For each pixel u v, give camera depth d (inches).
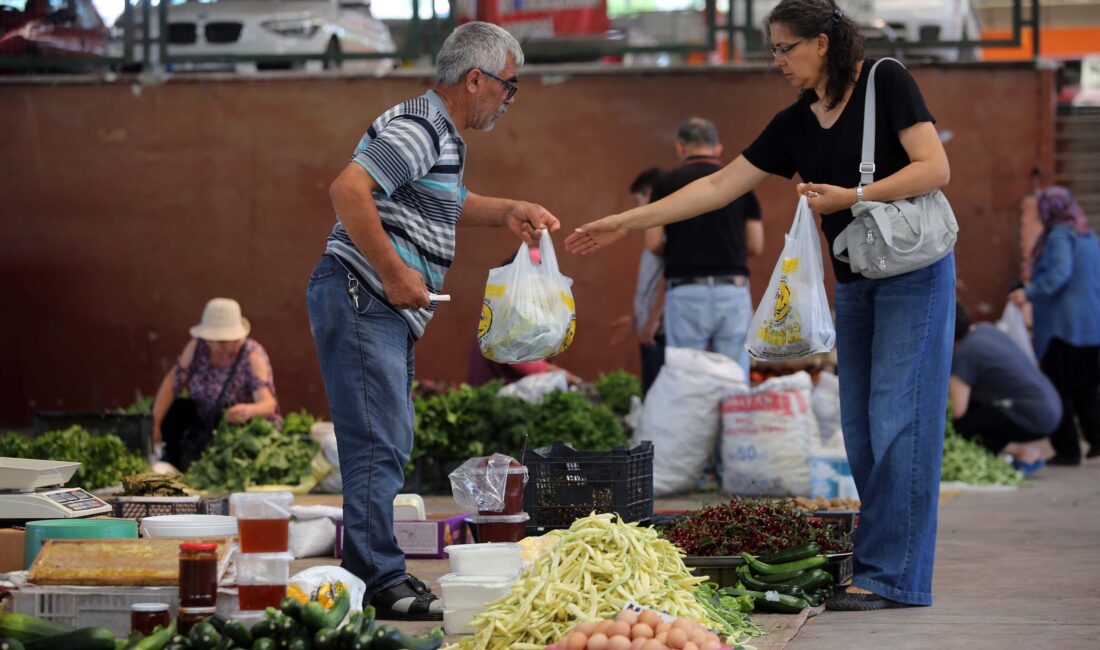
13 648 144.5
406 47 579.5
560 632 155.2
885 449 205.8
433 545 254.8
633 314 510.0
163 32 587.2
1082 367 484.4
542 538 212.8
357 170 186.1
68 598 163.3
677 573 172.4
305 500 311.4
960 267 557.9
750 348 213.3
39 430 348.2
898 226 198.7
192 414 361.7
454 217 199.9
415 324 199.0
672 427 363.9
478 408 374.9
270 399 363.6
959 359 442.0
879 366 206.8
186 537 172.1
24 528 208.1
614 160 566.9
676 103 564.1
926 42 562.9
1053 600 214.1
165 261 585.6
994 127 556.1
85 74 591.5
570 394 373.4
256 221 583.2
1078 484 420.5
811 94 210.8
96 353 588.4
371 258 186.4
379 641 144.1
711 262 385.7
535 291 208.8
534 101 569.0
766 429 356.2
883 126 202.1
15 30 590.9
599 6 572.1
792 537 216.4
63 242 588.4
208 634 145.9
